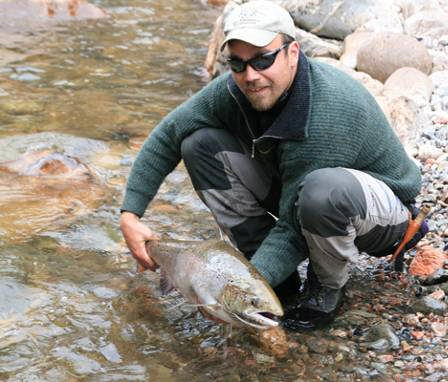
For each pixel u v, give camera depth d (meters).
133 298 2.83
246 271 2.38
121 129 4.27
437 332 2.62
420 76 4.29
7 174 3.67
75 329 2.67
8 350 2.56
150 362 2.53
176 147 2.77
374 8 5.20
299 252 2.56
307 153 2.48
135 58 5.67
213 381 2.46
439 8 5.39
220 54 5.00
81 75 5.21
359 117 2.48
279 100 2.48
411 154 3.76
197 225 3.32
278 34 2.41
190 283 2.48
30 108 4.52
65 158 3.74
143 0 7.45
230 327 2.66
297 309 2.70
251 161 2.69
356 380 2.44
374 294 2.81
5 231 3.22
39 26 6.31
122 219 2.76
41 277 2.93
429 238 3.09
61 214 3.38
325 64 2.56
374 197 2.52
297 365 2.50
